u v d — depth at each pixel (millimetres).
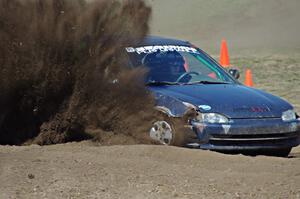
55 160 19234
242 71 53906
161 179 17953
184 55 27562
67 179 17469
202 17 94500
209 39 82750
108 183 17375
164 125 24094
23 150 20828
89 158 19719
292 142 24594
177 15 95188
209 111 23453
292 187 17641
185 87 25312
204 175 18656
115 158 19984
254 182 18094
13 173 17719
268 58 61531
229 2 102188
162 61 26797
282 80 49344
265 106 24281
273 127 23891
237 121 23453
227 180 18203
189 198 16500
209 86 25688
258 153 24156
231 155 21625
